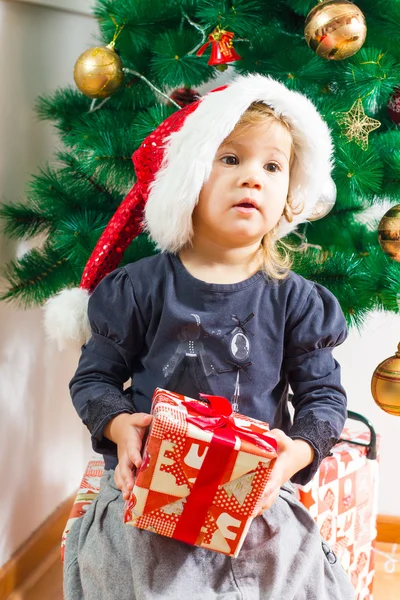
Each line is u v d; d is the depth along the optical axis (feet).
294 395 3.52
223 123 3.10
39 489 5.28
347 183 4.10
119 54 4.45
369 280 4.21
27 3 4.66
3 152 4.53
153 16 4.23
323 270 4.24
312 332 3.39
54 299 3.94
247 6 4.05
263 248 3.49
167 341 3.31
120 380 3.47
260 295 3.36
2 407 4.67
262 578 3.03
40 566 5.21
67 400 5.66
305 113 3.29
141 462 2.91
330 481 4.25
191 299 3.31
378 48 4.27
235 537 2.82
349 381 5.98
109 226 4.01
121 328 3.38
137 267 3.47
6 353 4.68
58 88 5.04
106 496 3.34
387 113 4.66
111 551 3.07
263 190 3.16
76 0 5.12
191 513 2.80
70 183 4.58
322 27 3.77
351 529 4.50
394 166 4.18
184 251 3.45
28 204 4.70
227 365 3.27
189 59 4.18
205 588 2.95
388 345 5.87
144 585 2.89
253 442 2.77
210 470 2.75
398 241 4.01
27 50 4.72
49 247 4.67
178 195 3.19
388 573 5.44
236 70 4.37
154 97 4.59
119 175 4.38
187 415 2.81
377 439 4.69
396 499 5.98
